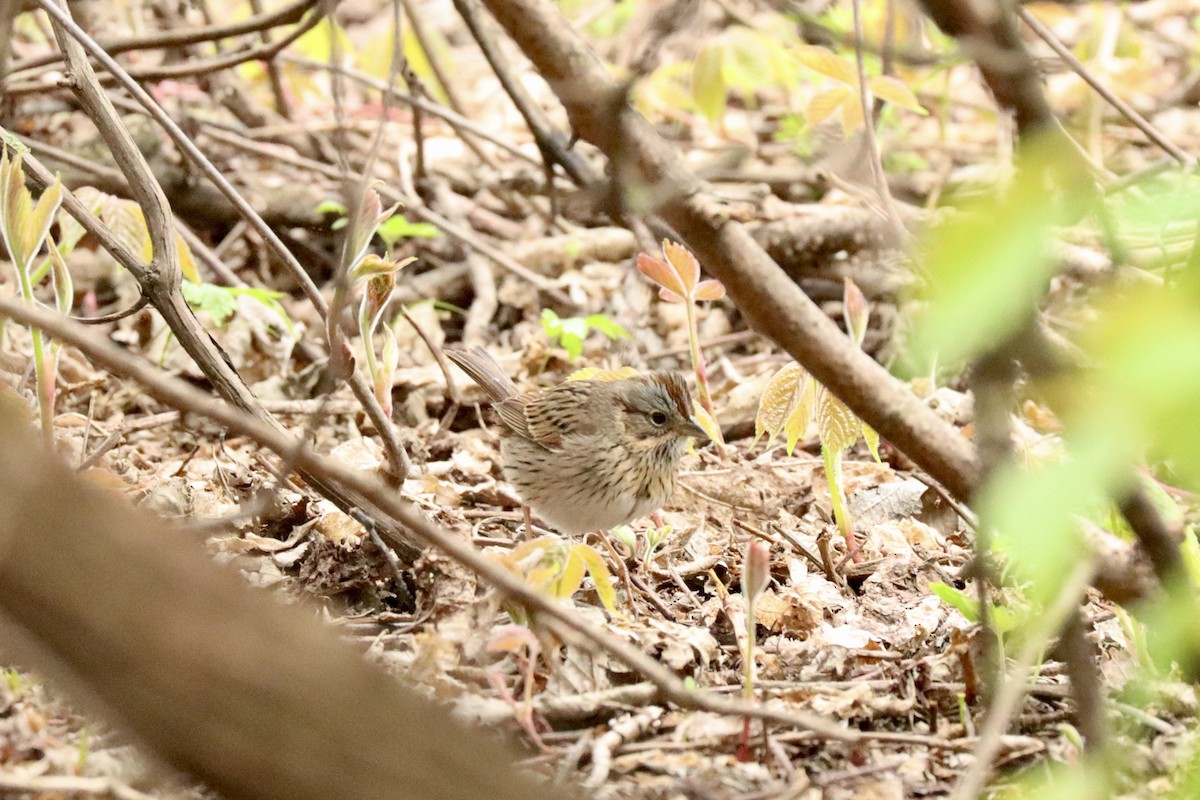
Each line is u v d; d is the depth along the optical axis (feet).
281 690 16.19
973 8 17.25
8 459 15.42
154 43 49.08
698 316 56.13
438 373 48.91
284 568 34.17
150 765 20.56
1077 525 21.48
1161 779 24.98
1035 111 17.25
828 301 53.16
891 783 25.04
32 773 24.14
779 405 35.88
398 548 33.50
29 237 31.48
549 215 61.67
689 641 30.01
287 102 64.75
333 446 44.88
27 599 15.69
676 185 20.83
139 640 15.81
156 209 33.19
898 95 39.01
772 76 58.08
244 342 48.91
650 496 36.91
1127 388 11.63
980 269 11.62
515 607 26.53
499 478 44.24
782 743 26.61
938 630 32.14
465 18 47.50
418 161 59.82
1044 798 21.58
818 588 34.47
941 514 39.86
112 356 20.13
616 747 26.11
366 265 31.68
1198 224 19.36
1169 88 69.51
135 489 35.91
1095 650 30.55
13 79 56.34
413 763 16.84
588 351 52.70
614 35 74.23
